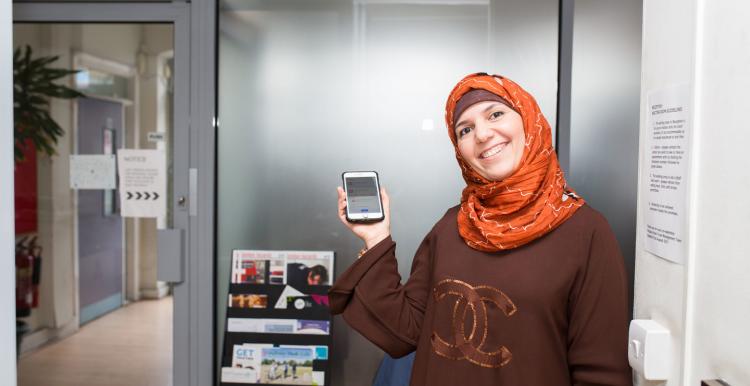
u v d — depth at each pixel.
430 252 1.33
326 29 2.26
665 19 1.00
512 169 1.16
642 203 1.11
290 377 2.19
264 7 2.28
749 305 0.73
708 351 0.83
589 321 1.10
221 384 2.21
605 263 1.11
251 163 2.31
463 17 2.22
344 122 2.27
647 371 0.98
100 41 2.35
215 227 2.33
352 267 1.31
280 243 2.31
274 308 2.23
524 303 1.11
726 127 0.79
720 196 0.80
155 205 2.36
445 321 1.18
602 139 2.14
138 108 2.35
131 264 2.38
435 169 2.25
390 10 2.24
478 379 1.13
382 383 2.05
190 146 2.31
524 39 2.19
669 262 0.98
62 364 2.43
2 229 1.17
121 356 2.41
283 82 2.29
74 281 2.42
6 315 1.19
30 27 2.36
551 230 1.14
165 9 2.30
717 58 0.82
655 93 1.04
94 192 2.38
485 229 1.15
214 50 2.29
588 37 2.13
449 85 2.23
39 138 2.38
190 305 2.35
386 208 1.36
